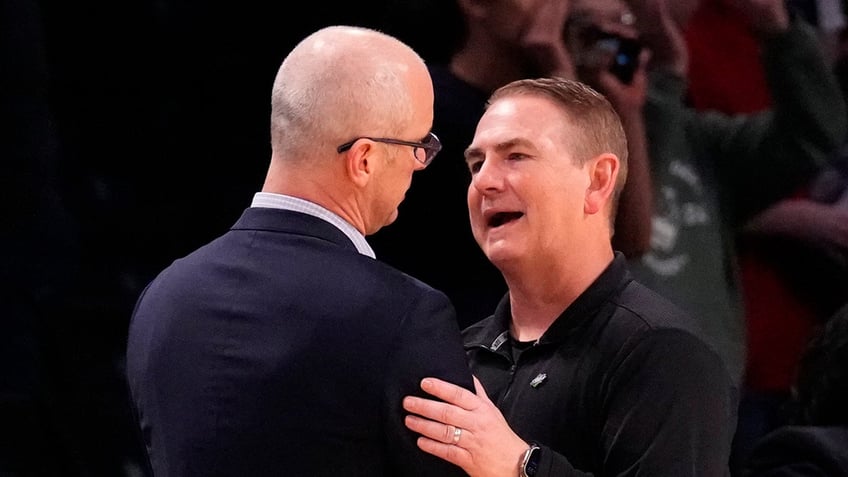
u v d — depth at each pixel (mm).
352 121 6273
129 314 11781
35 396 10828
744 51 11945
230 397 6105
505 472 6121
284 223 6355
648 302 6809
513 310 7199
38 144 11016
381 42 6434
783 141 11859
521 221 6844
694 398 6453
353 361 6020
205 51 13312
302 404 6016
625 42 10578
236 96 13375
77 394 11086
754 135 11852
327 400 6012
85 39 12898
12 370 10750
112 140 13047
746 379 12289
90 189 12711
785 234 12180
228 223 13039
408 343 6047
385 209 6523
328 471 6008
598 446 6609
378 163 6359
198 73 13305
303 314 6102
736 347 11391
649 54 11188
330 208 6379
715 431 6469
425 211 9797
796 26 11961
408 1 10281
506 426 6211
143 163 13148
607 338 6684
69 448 10758
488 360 7176
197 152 13273
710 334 11180
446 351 6129
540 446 6227
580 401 6648
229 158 13344
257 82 13375
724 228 11781
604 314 6789
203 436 6121
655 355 6516
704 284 11242
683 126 11500
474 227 7047
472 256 9836
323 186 6363
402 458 6070
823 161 12102
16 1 10812
